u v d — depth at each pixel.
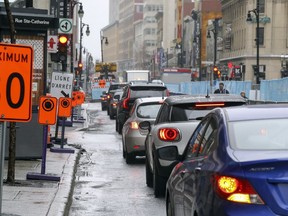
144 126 19.50
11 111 10.14
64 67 31.94
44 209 13.87
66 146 29.55
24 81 10.18
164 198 16.94
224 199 7.43
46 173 19.39
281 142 8.09
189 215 8.99
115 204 16.08
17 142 22.34
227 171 7.52
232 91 65.75
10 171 17.41
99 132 42.69
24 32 22.45
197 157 9.48
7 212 13.29
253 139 8.18
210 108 16.59
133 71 98.00
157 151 16.36
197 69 166.25
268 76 133.25
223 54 154.00
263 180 7.29
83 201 16.53
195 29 171.50
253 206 7.26
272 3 133.62
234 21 147.00
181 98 17.06
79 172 22.30
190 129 16.09
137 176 21.36
